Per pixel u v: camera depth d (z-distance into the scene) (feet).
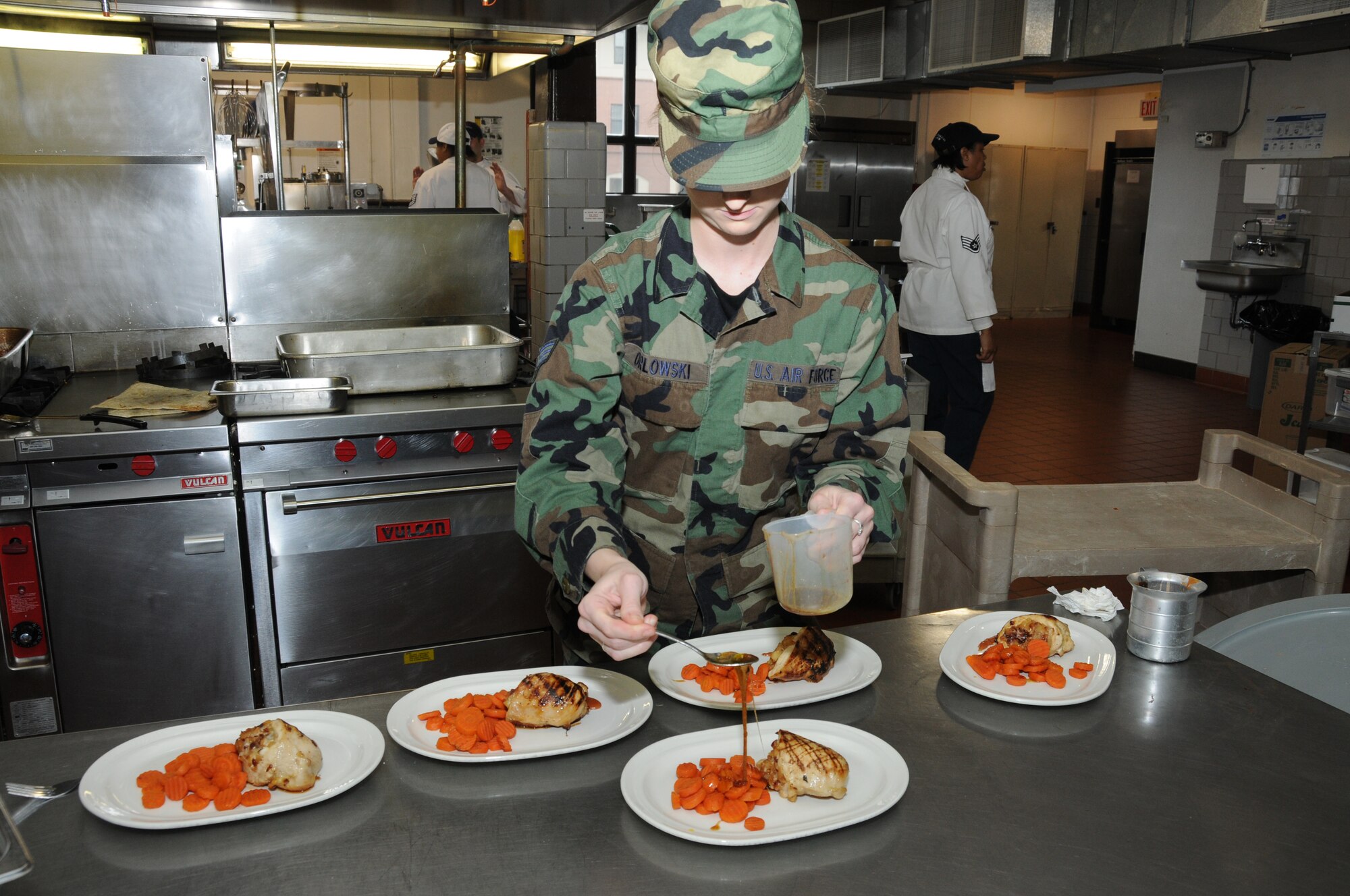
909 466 7.97
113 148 9.30
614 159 30.27
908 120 34.45
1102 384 25.00
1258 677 4.26
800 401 4.51
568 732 3.73
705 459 4.56
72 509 7.64
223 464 7.90
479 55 13.99
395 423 8.20
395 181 25.84
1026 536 7.01
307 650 8.47
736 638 4.49
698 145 3.58
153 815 3.18
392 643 8.70
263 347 10.24
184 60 9.35
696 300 4.29
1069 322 36.35
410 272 10.64
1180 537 7.07
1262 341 21.84
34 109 9.01
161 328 9.85
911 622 4.78
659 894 2.87
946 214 13.69
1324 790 3.44
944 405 14.71
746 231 3.87
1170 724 3.87
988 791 3.40
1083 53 21.09
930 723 3.85
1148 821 3.24
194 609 8.09
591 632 3.47
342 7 10.44
